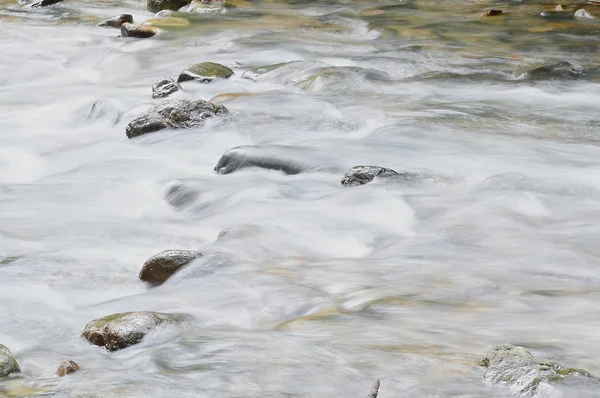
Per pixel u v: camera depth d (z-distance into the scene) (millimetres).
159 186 20500
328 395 9500
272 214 17688
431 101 27234
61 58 36094
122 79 32719
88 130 26453
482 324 11594
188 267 14273
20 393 9867
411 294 12891
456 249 15320
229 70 30578
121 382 9945
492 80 30312
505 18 42094
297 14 43969
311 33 39312
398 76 31078
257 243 15789
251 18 42438
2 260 15625
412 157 21219
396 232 16562
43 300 13688
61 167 22953
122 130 26031
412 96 27859
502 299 12672
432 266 14359
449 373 10008
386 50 35312
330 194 18859
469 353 10555
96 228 17516
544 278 13773
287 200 18609
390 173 19297
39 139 25422
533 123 24656
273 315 12336
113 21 41625
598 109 26328
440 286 13266
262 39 37375
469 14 43531
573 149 22125
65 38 39281
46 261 15422
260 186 19297
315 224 16938
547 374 9570
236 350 10789
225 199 18859
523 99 27656
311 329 11500
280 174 20406
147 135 24312
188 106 24562
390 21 41844
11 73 34062
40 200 19703
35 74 34062
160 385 9797
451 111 25859
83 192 20281
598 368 10070
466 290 13055
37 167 23250
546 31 39031
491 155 21469
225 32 38656
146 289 14188
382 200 18156
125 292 14086
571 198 18266
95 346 11461
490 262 14586
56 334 12102
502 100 27500
